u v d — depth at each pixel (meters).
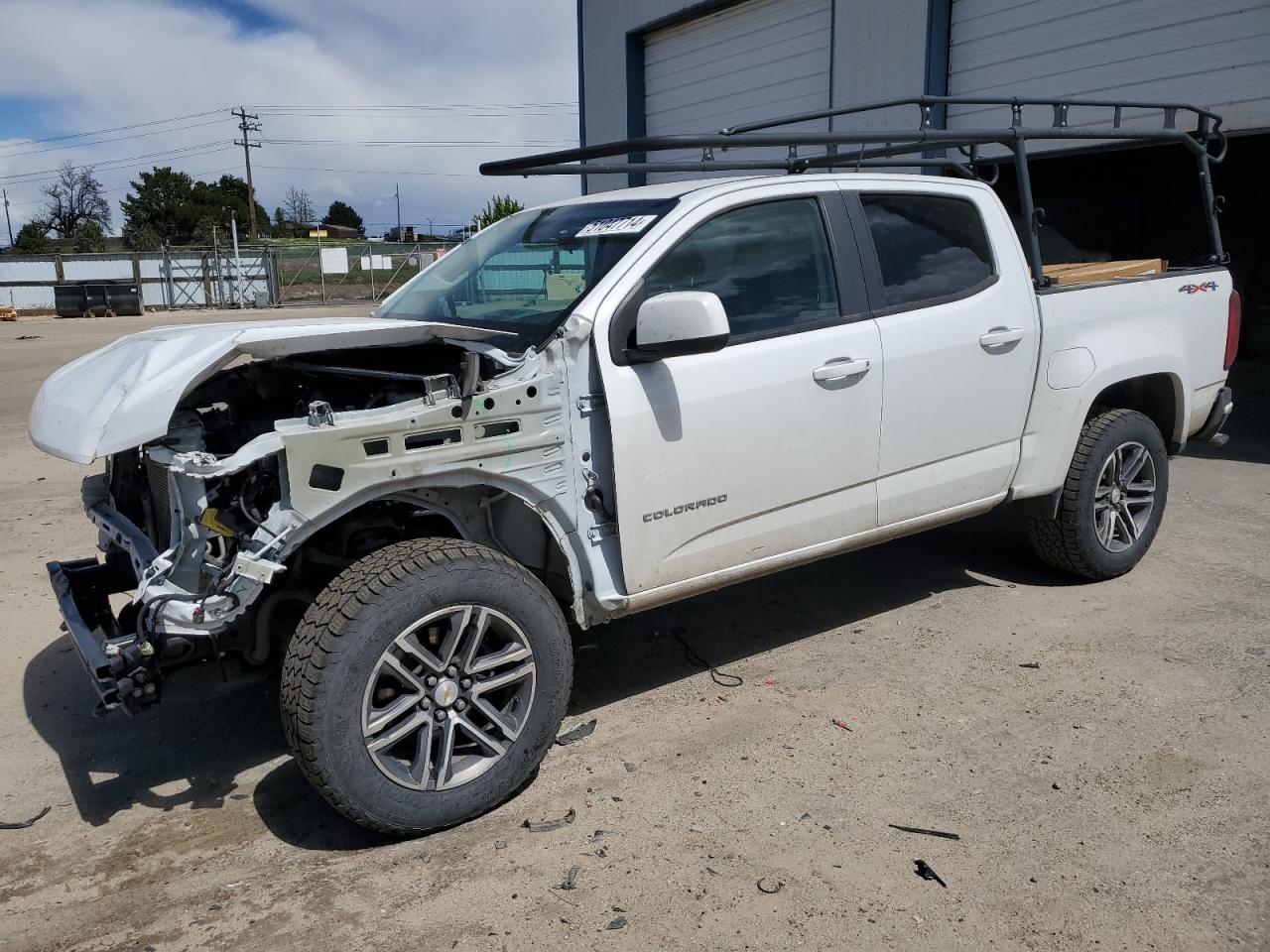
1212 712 3.74
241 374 3.90
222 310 38.97
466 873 2.92
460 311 4.09
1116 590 5.02
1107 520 5.02
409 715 3.05
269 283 40.84
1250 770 3.35
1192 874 2.83
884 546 5.86
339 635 2.84
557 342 3.31
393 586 2.91
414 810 3.01
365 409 3.36
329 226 88.25
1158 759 3.43
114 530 3.55
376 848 3.07
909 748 3.55
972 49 9.44
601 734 3.74
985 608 4.85
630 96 13.73
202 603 2.83
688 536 3.61
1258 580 5.09
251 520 3.03
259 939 2.67
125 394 3.01
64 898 2.88
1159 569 5.29
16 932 2.73
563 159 4.32
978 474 4.45
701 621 4.82
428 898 2.81
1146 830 3.03
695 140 3.83
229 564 2.97
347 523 3.32
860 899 2.75
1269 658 4.17
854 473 4.00
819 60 11.09
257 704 4.12
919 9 9.65
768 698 3.98
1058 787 3.27
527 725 3.22
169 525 3.37
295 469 2.87
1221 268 5.53
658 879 2.86
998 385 4.39
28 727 3.96
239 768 3.62
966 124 9.60
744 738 3.67
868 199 4.14
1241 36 7.54
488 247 4.42
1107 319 4.82
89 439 2.91
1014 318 4.43
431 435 3.07
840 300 3.96
